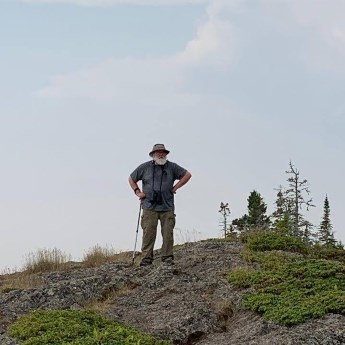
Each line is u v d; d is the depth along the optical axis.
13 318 12.11
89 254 18.30
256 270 13.92
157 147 15.33
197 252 16.27
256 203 34.19
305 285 12.59
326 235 28.05
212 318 11.98
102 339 10.38
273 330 10.99
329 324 10.90
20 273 17.31
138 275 14.23
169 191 15.26
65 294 13.13
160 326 11.62
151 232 15.22
